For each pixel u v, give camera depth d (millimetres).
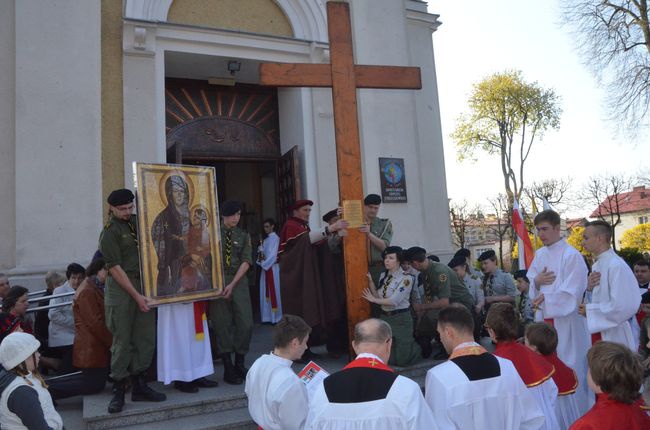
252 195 11828
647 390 3260
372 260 6070
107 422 4172
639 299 4227
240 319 5145
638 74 18203
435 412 2809
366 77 5785
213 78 9203
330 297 5875
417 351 5738
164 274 4652
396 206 9445
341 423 2426
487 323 3561
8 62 7039
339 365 5648
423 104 10812
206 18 8531
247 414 4469
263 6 8992
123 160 7629
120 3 7918
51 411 3141
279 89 9859
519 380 2908
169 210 4824
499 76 27906
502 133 28188
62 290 5984
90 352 4777
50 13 7215
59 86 7133
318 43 8953
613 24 18453
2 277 6012
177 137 8977
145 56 7910
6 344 3074
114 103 7699
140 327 4520
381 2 9805
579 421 2547
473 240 47688
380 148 9445
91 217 7078
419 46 10898
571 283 4594
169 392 4801
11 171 6887
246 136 9531
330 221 6062
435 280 6219
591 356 2625
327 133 9297
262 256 9047
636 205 46312
